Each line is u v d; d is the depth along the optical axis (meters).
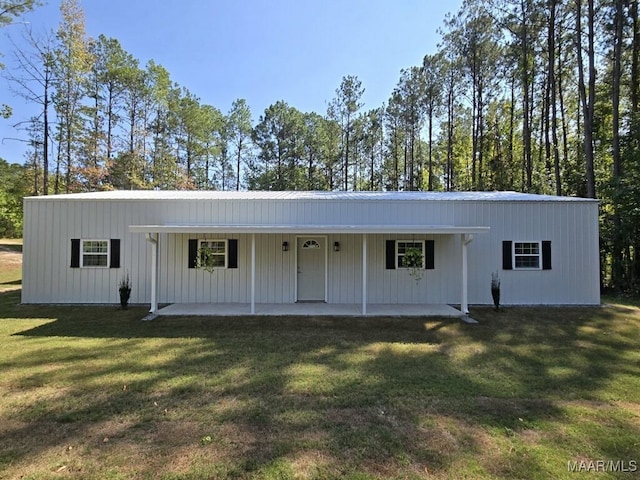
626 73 15.80
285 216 10.26
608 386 4.58
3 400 4.02
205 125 28.28
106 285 9.93
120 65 23.28
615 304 10.48
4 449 3.04
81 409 3.81
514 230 10.13
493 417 3.69
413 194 11.64
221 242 10.22
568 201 10.13
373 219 10.26
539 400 4.13
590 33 13.95
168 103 26.20
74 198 9.88
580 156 16.67
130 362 5.36
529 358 5.73
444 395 4.26
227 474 2.71
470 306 9.94
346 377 4.82
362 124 28.72
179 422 3.53
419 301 10.19
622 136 13.65
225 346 6.24
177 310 9.04
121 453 2.98
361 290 10.27
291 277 10.27
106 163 21.94
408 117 25.55
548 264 10.06
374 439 3.23
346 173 28.48
